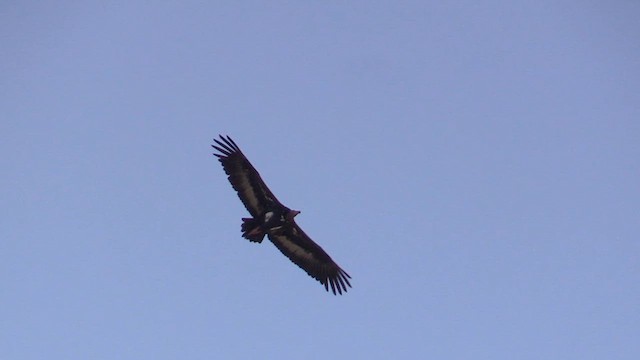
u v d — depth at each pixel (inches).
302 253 1110.4
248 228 1027.9
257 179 1026.7
